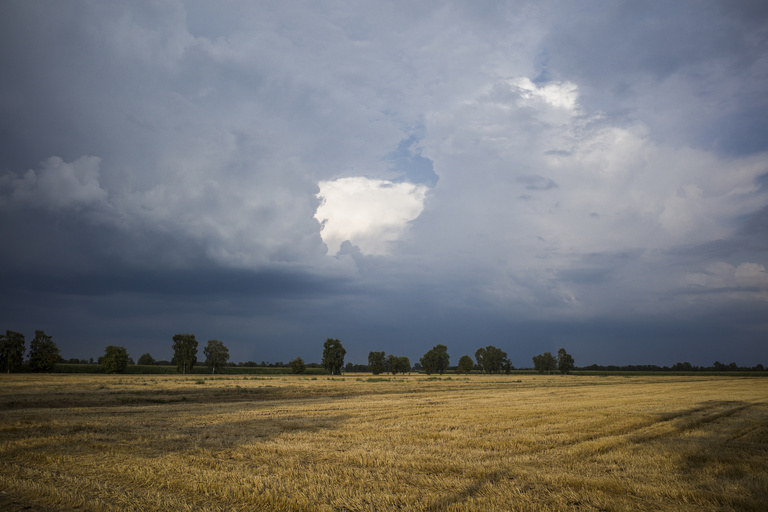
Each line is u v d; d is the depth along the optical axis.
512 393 42.00
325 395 39.97
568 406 27.06
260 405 28.73
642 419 20.22
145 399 32.56
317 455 12.92
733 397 34.50
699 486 9.73
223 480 10.20
